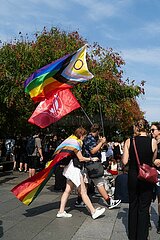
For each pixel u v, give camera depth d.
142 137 5.57
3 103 16.89
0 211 7.76
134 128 5.71
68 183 7.30
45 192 10.26
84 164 7.83
